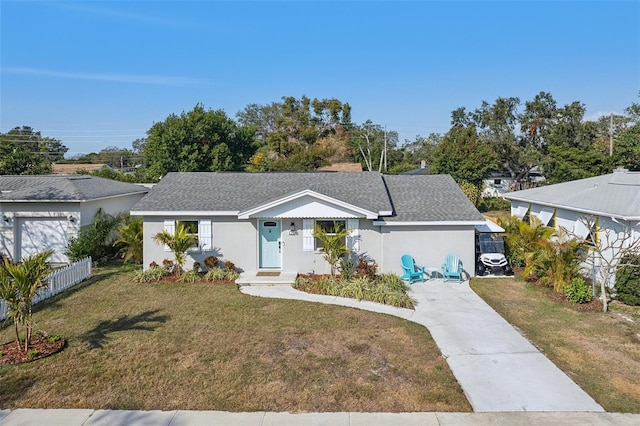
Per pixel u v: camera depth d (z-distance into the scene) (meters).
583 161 38.19
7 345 11.13
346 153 74.06
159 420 7.80
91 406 8.30
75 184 23.81
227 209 19.22
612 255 15.45
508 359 10.44
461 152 46.78
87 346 11.20
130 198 28.44
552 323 12.96
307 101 78.12
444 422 7.71
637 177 19.36
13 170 41.56
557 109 51.75
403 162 75.38
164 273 18.75
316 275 19.03
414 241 19.20
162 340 11.63
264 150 70.94
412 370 9.84
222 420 7.79
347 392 8.79
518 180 55.97
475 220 18.81
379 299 15.35
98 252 21.94
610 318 13.34
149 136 45.25
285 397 8.60
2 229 22.03
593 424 7.64
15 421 7.78
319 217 18.72
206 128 43.06
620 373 9.66
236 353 10.77
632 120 40.56
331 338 11.81
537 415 7.95
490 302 15.28
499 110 53.78
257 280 17.89
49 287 15.93
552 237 20.75
